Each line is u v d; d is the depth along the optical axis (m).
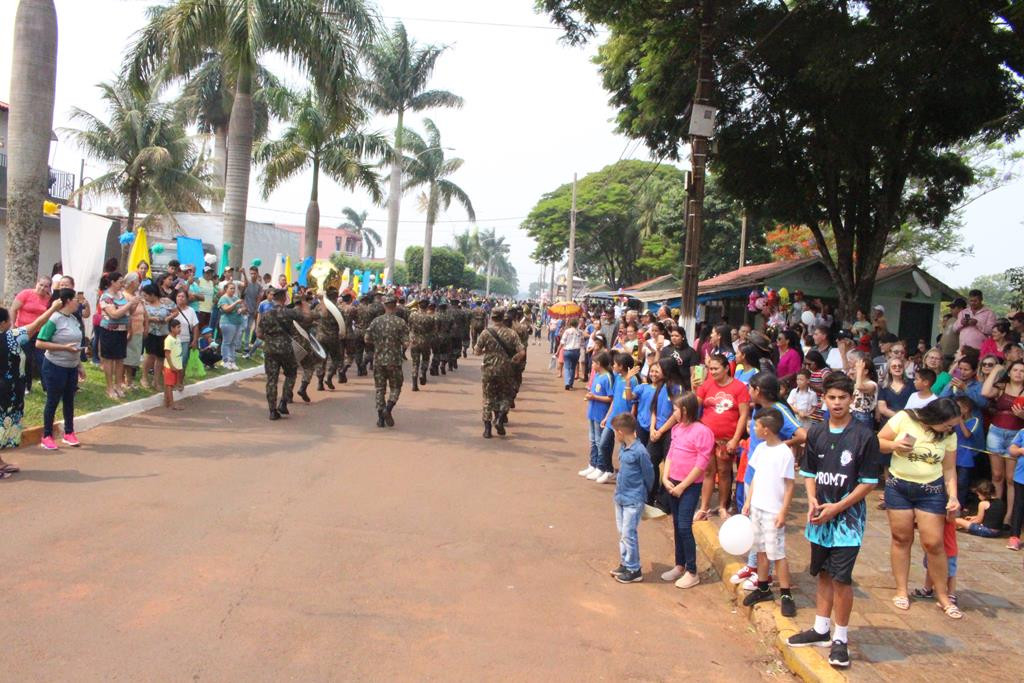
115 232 20.31
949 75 13.84
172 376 11.56
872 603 6.00
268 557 6.06
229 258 19.55
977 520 8.21
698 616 5.86
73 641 4.51
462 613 5.39
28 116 11.41
